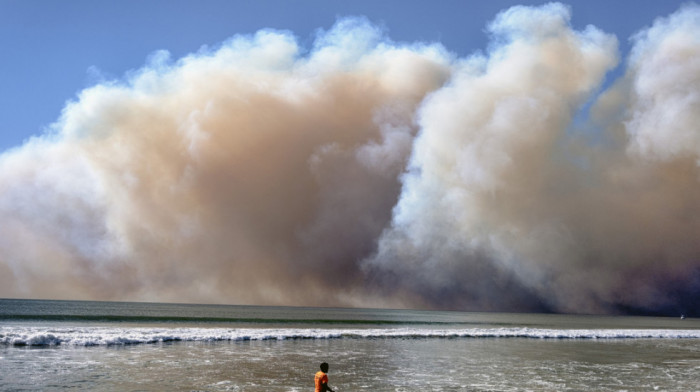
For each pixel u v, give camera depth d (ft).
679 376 76.69
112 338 104.32
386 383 65.36
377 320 298.56
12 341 92.73
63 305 491.72
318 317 334.65
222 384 61.00
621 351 113.60
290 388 59.98
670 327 287.89
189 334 122.42
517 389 63.31
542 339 145.48
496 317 456.86
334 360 86.07
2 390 53.36
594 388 65.05
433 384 65.36
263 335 123.54
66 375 63.36
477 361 89.20
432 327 225.15
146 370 69.36
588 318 501.15
